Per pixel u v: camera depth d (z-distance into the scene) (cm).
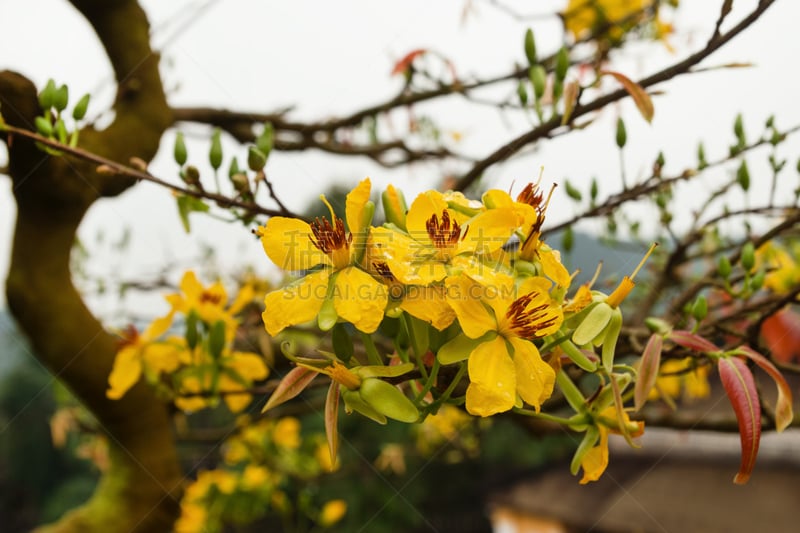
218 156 37
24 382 536
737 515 271
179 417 68
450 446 100
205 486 77
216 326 44
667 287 54
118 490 50
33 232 43
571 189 45
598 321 28
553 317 27
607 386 29
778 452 299
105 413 48
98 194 44
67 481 581
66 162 41
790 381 152
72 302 45
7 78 37
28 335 46
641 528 282
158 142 47
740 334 40
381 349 40
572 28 59
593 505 329
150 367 46
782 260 59
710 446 312
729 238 58
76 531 49
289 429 81
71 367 46
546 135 39
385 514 324
